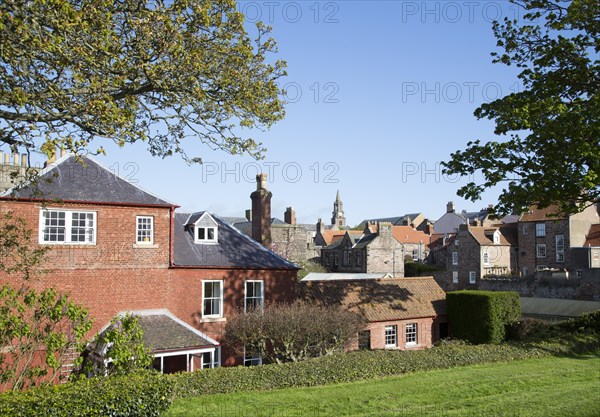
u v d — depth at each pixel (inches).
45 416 445.4
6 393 477.1
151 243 916.6
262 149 609.9
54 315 560.1
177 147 605.0
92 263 856.3
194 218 1051.3
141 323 856.9
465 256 2487.7
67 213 844.6
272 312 821.2
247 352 880.3
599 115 757.3
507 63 915.4
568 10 793.6
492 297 1091.9
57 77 498.3
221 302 978.7
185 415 508.1
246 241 1091.3
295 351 828.6
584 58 829.8
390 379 678.5
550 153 803.4
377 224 2716.5
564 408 489.4
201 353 884.6
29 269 705.0
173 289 931.3
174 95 543.2
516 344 902.4
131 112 517.7
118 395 484.7
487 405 516.4
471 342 1120.8
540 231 2410.2
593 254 2149.4
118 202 882.8
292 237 2468.0
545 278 2052.2
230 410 523.8
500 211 854.5
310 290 1098.1
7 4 440.8
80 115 497.4
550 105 799.1
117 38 493.0
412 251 3117.6
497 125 856.9
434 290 1266.0
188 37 536.1
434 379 663.8
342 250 2891.2
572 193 824.3
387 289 1196.5
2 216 761.6
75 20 448.8
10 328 543.2
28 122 503.8
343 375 687.7
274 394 594.9
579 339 953.5
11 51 441.7
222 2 545.3
